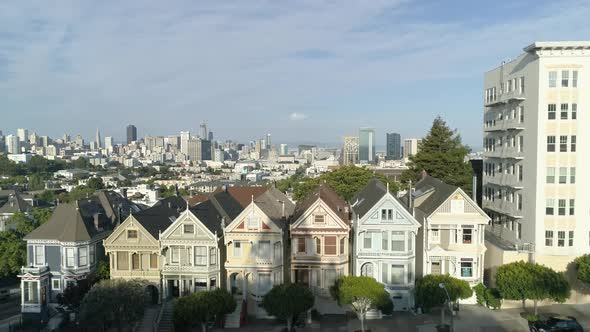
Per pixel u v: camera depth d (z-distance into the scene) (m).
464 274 60.78
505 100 68.44
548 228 61.53
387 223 58.50
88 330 54.09
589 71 60.34
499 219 74.06
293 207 78.31
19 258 82.25
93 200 78.06
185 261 59.81
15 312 71.88
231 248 59.84
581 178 60.81
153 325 56.03
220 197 76.50
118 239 61.44
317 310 58.72
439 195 64.75
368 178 102.12
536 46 59.66
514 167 68.38
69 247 66.69
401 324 55.34
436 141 97.50
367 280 52.94
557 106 60.84
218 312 52.38
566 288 53.66
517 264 56.66
